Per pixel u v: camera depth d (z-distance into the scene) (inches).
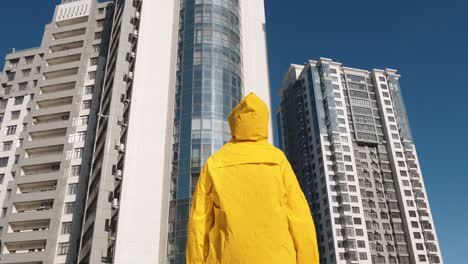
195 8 2022.6
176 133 1723.7
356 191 3255.4
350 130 3597.4
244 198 145.0
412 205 3336.6
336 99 3654.0
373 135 3629.4
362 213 3164.4
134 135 1684.3
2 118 2413.9
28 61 2625.5
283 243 139.5
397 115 3750.0
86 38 2532.0
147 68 1867.6
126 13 2087.8
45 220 1947.6
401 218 3307.1
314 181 3469.5
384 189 3417.8
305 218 147.9
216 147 1663.4
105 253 1502.2
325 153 3412.9
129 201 1542.8
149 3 2044.8
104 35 2532.0
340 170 3302.2
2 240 1875.0
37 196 1987.0
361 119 3676.2
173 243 1491.1
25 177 2060.8
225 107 1770.4
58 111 2266.2
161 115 1769.2
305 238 144.6
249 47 2092.8
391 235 3211.1
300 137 3821.4
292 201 150.1
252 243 137.6
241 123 164.2
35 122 2317.9
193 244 145.4
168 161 1674.5
